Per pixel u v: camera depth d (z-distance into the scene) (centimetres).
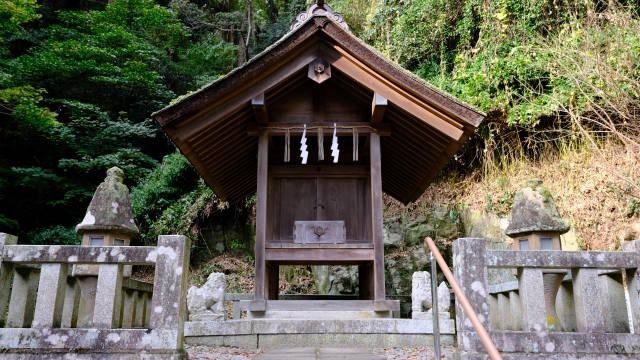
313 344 557
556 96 858
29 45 1775
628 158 771
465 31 1107
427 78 1201
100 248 405
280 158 741
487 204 980
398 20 1261
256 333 557
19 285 416
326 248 632
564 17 920
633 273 404
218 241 1422
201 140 646
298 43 616
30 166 1620
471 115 593
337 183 719
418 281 590
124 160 1579
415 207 1117
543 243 502
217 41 2027
